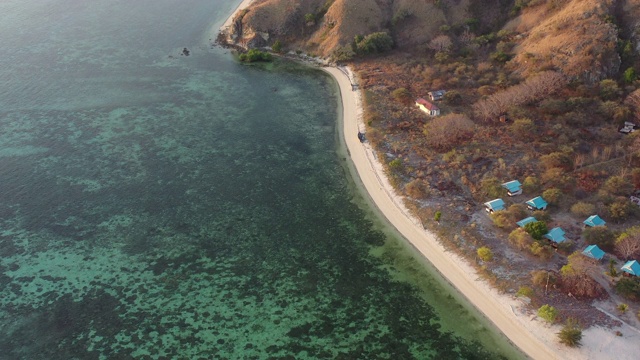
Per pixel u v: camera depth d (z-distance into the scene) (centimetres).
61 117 9794
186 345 5575
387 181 8019
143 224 7269
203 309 5997
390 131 9188
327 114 10069
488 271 6284
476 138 8762
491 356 5400
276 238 7056
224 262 6656
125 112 10012
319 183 8138
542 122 9038
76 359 5416
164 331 5731
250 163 8612
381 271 6519
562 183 7519
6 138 9131
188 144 9094
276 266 6600
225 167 8506
